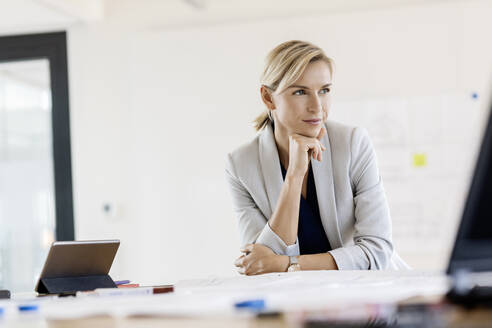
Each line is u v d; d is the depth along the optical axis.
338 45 4.12
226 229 4.21
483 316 0.61
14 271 4.64
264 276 1.47
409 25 4.05
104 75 4.41
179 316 0.73
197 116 4.27
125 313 0.76
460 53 4.00
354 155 1.96
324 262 1.79
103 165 4.39
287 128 1.97
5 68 4.68
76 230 4.40
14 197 4.70
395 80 4.06
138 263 4.31
